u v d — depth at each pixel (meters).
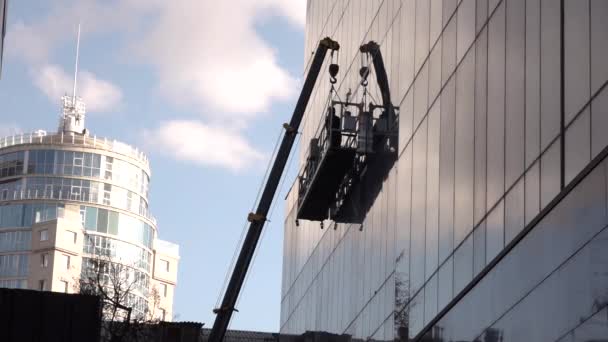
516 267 24.97
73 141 193.00
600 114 25.38
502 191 31.52
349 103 53.97
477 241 33.41
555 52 28.28
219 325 58.00
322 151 53.22
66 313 44.91
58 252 184.12
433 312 37.59
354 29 55.66
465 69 36.06
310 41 70.62
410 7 44.25
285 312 71.06
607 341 20.27
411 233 41.47
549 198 27.94
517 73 30.92
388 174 45.78
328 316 56.16
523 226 29.58
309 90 57.66
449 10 38.56
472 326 27.84
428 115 40.38
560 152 27.50
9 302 44.41
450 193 36.75
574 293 21.80
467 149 35.22
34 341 44.22
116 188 195.50
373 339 45.91
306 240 64.94
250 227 58.19
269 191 58.03
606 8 25.48
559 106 27.77
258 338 91.12
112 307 89.56
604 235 20.89
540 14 29.50
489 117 33.19
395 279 43.16
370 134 49.25
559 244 22.77
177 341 86.19
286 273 72.31
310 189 55.62
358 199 50.78
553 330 22.59
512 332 24.84
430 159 39.66
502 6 32.72
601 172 21.36
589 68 26.20
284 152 57.84
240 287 58.28
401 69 45.19
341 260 53.84
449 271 36.12
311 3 71.69
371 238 47.91
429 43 40.97
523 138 30.08
